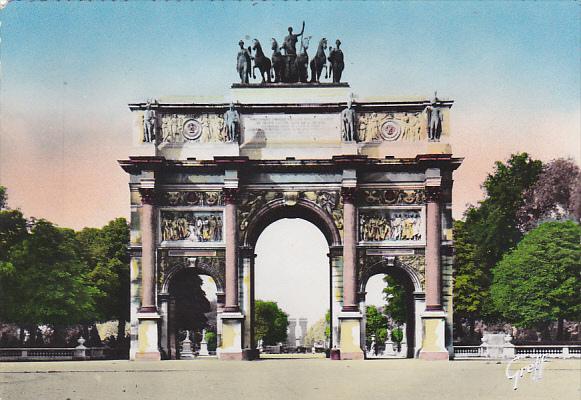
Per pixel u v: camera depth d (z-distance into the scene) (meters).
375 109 95.62
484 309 114.50
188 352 129.12
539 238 103.56
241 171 94.81
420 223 94.69
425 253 94.12
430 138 95.00
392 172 95.06
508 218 109.12
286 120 95.94
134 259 95.06
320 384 58.72
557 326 108.38
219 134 96.19
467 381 61.00
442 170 94.50
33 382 61.16
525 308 104.19
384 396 50.91
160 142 96.38
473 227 114.50
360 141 95.50
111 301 117.94
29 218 100.50
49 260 101.88
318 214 94.94
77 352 95.81
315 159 94.44
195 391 54.38
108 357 99.19
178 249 95.25
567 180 102.00
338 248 94.50
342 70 96.81
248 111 95.75
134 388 56.50
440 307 92.94
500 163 104.88
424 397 50.38
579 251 102.56
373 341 133.12
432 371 70.88
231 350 93.25
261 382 60.53
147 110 95.31
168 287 95.12
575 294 102.56
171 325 97.12
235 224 94.38
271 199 95.19
